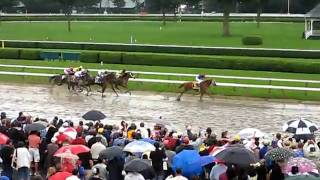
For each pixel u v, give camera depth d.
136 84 37.28
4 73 41.38
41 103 32.69
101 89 37.09
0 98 34.16
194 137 19.28
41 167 18.47
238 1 74.56
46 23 95.81
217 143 18.12
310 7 112.75
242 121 28.09
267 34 74.12
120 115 29.48
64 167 15.57
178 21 100.31
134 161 14.84
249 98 33.81
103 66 44.97
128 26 88.75
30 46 57.94
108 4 151.12
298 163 15.05
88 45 55.56
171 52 51.94
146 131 20.48
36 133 18.25
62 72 41.72
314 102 32.56
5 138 17.77
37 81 39.56
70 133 18.17
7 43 58.25
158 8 92.88
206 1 128.50
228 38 67.50
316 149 17.88
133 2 150.75
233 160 14.80
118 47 54.19
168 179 14.51
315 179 13.21
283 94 34.00
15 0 110.56
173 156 16.47
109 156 15.95
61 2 80.25
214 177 15.38
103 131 19.14
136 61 45.84
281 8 114.75
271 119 28.44
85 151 16.23
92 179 14.16
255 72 41.59
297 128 20.44
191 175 15.32
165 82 37.19
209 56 46.84
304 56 47.91
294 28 84.06
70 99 33.97
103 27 86.69
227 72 41.69
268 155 15.78
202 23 95.19
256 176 15.27
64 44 56.59
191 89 33.38
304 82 36.44
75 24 93.75
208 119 28.59
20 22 97.94
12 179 17.36
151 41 63.41
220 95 34.56
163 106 31.86
